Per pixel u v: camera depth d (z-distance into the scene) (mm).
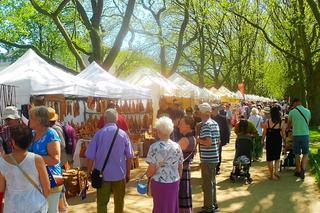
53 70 9719
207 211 7621
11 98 9117
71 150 8852
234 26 41031
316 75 22359
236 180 10781
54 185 5031
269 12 31047
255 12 32344
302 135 10914
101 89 11156
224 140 11750
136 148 15023
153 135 15219
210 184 7590
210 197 7598
